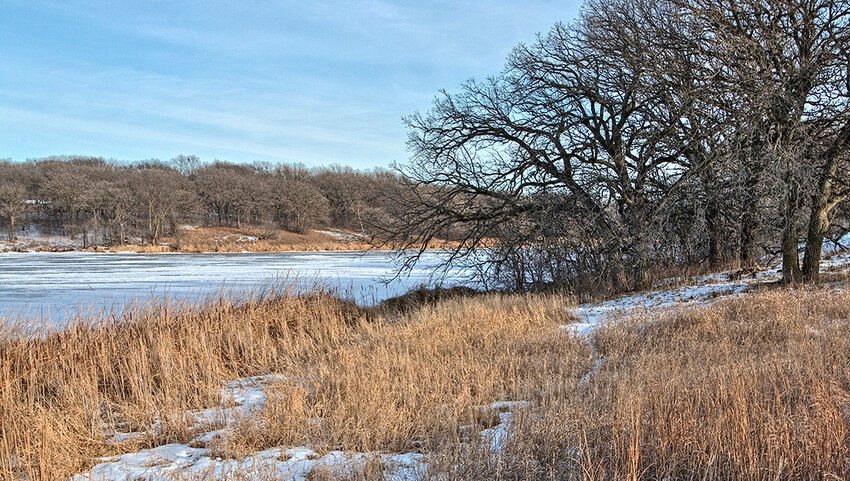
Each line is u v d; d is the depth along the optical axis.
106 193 78.06
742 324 9.34
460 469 4.24
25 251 68.50
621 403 5.18
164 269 37.75
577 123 17.94
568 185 17.78
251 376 8.97
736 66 14.36
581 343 9.55
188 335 9.34
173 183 90.19
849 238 25.34
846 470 3.86
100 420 6.16
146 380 7.43
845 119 13.92
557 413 5.19
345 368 7.65
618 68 16.44
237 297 12.74
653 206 16.48
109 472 4.76
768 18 14.84
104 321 9.55
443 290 20.33
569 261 19.31
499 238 19.95
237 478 4.25
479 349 9.37
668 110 16.22
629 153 18.09
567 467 4.30
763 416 4.64
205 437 5.71
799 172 12.98
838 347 6.97
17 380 6.86
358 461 4.61
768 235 15.33
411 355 8.59
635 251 16.95
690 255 19.92
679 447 4.29
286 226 95.19
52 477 4.59
